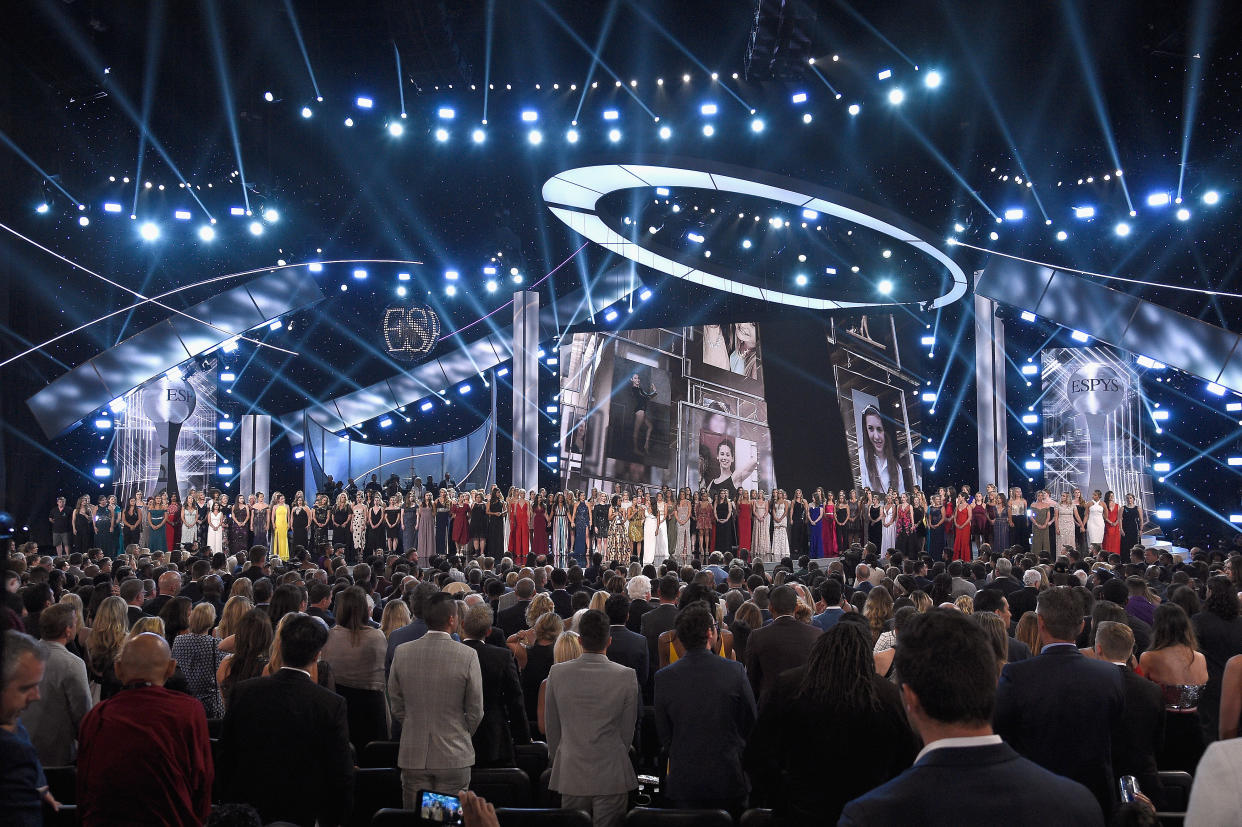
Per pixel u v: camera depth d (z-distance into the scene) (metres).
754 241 26.22
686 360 26.88
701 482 26.47
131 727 3.82
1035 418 25.73
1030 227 24.84
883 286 25.94
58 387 23.66
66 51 21.84
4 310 22.17
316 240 28.44
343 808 4.34
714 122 24.27
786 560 12.89
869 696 3.52
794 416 26.58
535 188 27.36
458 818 3.11
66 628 5.38
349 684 6.22
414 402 30.80
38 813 3.39
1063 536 21.81
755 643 5.61
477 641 5.86
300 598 6.71
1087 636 7.45
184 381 26.27
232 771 4.26
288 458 29.92
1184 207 22.62
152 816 3.78
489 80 25.47
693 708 4.71
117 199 24.67
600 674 5.02
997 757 2.13
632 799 5.57
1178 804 4.77
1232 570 8.94
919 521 22.91
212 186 25.44
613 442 26.61
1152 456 25.12
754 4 21.98
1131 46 22.75
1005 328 27.05
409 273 28.97
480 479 28.22
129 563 13.46
